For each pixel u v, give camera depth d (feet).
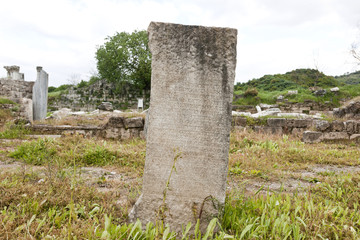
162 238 6.59
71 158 17.28
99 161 17.72
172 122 8.23
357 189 12.09
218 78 8.18
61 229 7.09
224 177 8.20
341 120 36.94
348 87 88.28
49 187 9.98
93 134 30.63
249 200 9.75
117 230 6.79
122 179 14.07
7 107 38.37
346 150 27.02
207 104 8.19
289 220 7.88
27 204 8.50
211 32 8.16
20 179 11.91
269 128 37.47
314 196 11.39
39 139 20.04
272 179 15.57
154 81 8.25
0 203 8.66
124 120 30.60
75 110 95.55
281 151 23.18
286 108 80.02
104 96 96.48
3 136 28.30
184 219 8.23
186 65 8.19
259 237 7.24
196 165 8.21
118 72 95.76
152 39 8.22
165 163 8.26
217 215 8.13
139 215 8.36
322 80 125.08
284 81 118.93
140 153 19.36
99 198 10.20
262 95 92.32
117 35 100.68
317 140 33.06
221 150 8.19
